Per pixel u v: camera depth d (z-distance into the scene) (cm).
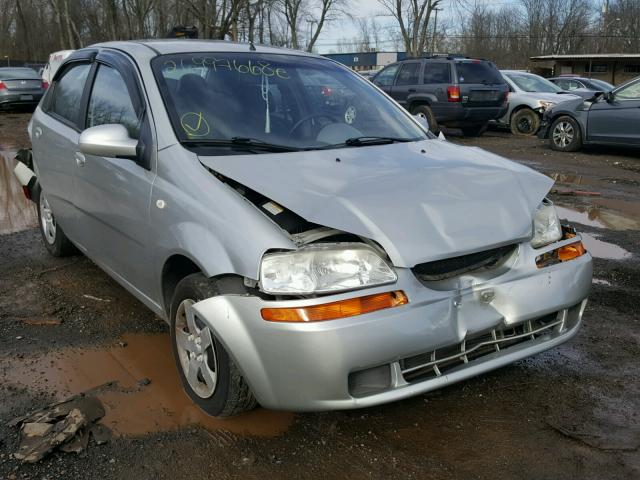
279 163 296
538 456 265
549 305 282
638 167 1036
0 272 482
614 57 3556
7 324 390
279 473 252
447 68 1365
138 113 336
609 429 285
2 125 1552
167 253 293
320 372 234
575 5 5584
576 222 670
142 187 316
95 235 390
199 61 362
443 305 252
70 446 266
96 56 418
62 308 414
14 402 301
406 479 249
